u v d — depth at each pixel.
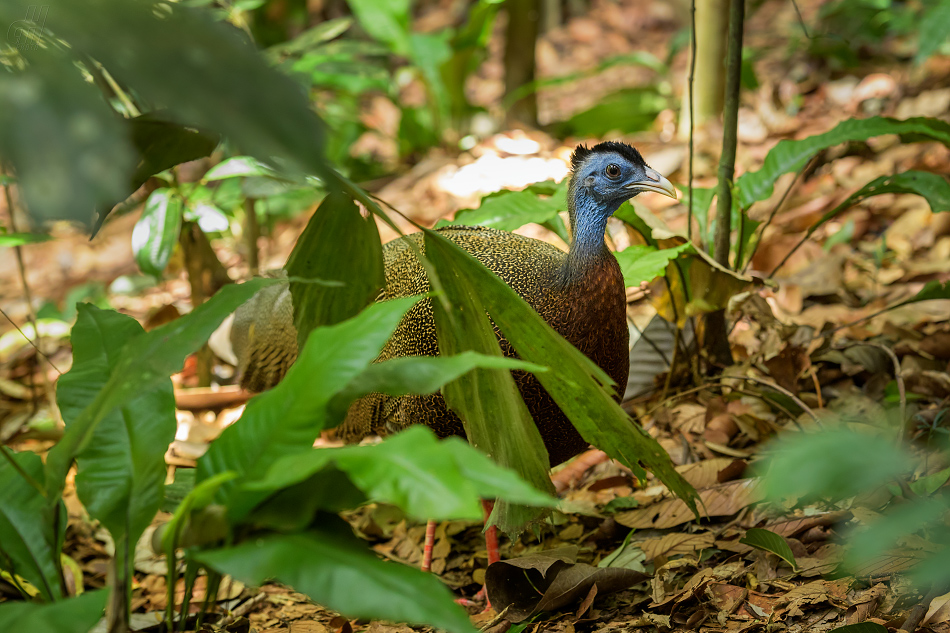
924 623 5.15
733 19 7.93
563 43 24.08
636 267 7.48
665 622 5.62
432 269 4.69
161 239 8.22
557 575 5.88
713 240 9.00
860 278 10.36
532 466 5.58
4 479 4.33
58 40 2.83
